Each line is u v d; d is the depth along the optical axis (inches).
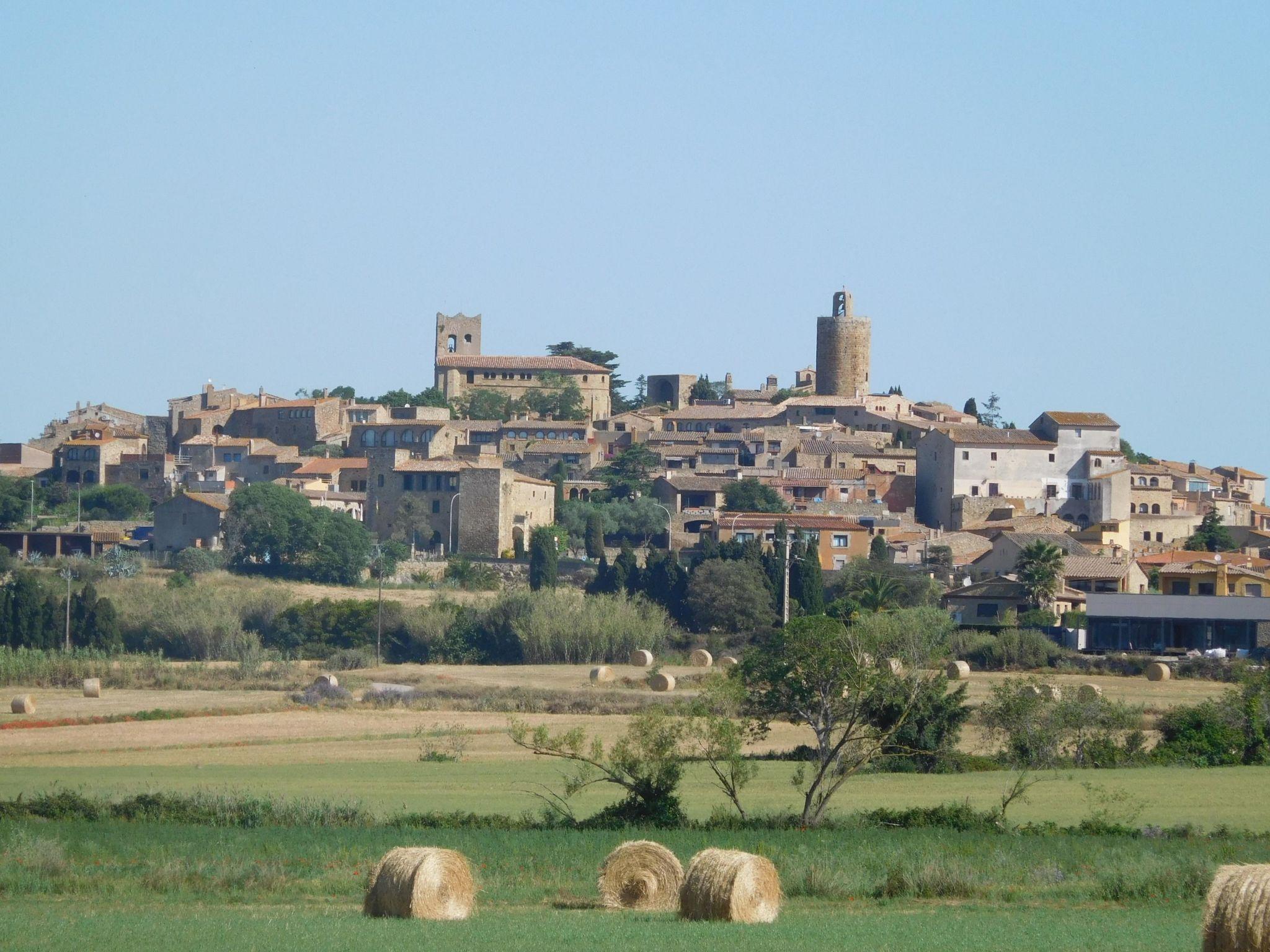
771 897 7052.2
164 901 7657.5
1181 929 6815.9
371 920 6943.9
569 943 6328.7
